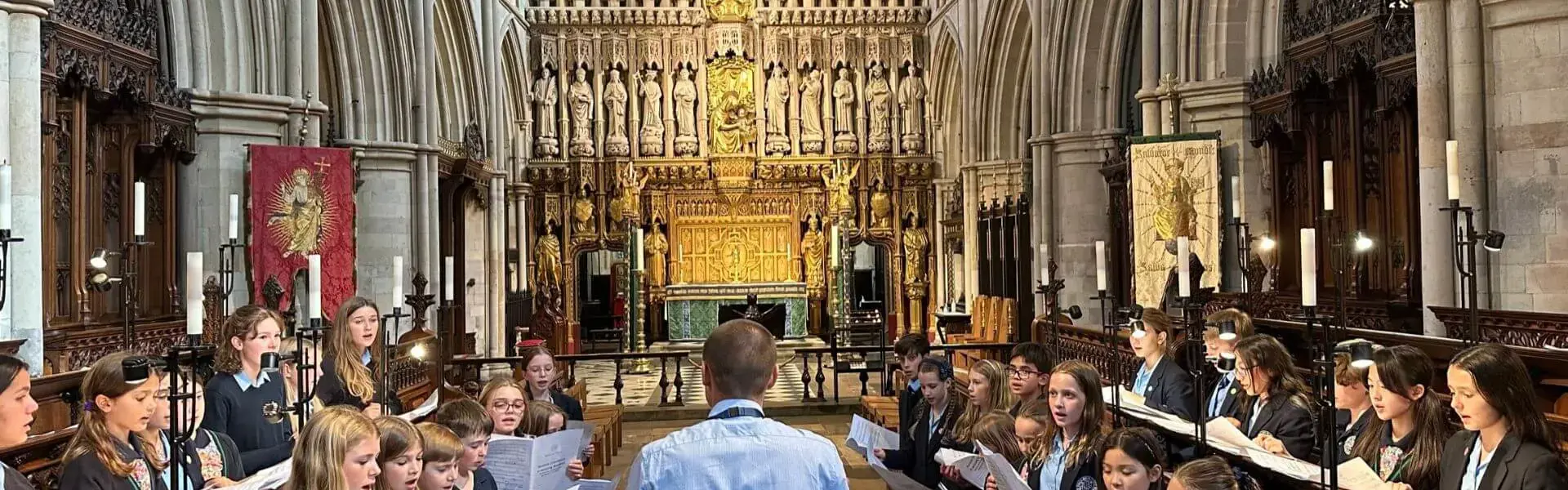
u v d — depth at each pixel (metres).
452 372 16.50
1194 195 16.03
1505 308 11.19
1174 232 16.05
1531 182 10.99
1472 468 4.82
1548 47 10.89
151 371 5.14
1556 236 10.86
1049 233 22.33
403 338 16.12
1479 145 11.27
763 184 31.59
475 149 24.88
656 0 32.19
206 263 15.08
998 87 26.77
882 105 31.58
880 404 13.99
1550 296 10.89
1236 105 16.25
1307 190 15.70
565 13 30.86
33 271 10.55
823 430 16.78
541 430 8.09
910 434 8.12
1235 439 5.82
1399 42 13.05
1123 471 4.93
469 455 5.92
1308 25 15.30
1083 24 21.36
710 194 31.59
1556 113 10.86
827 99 31.55
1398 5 12.42
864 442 7.96
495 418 7.37
